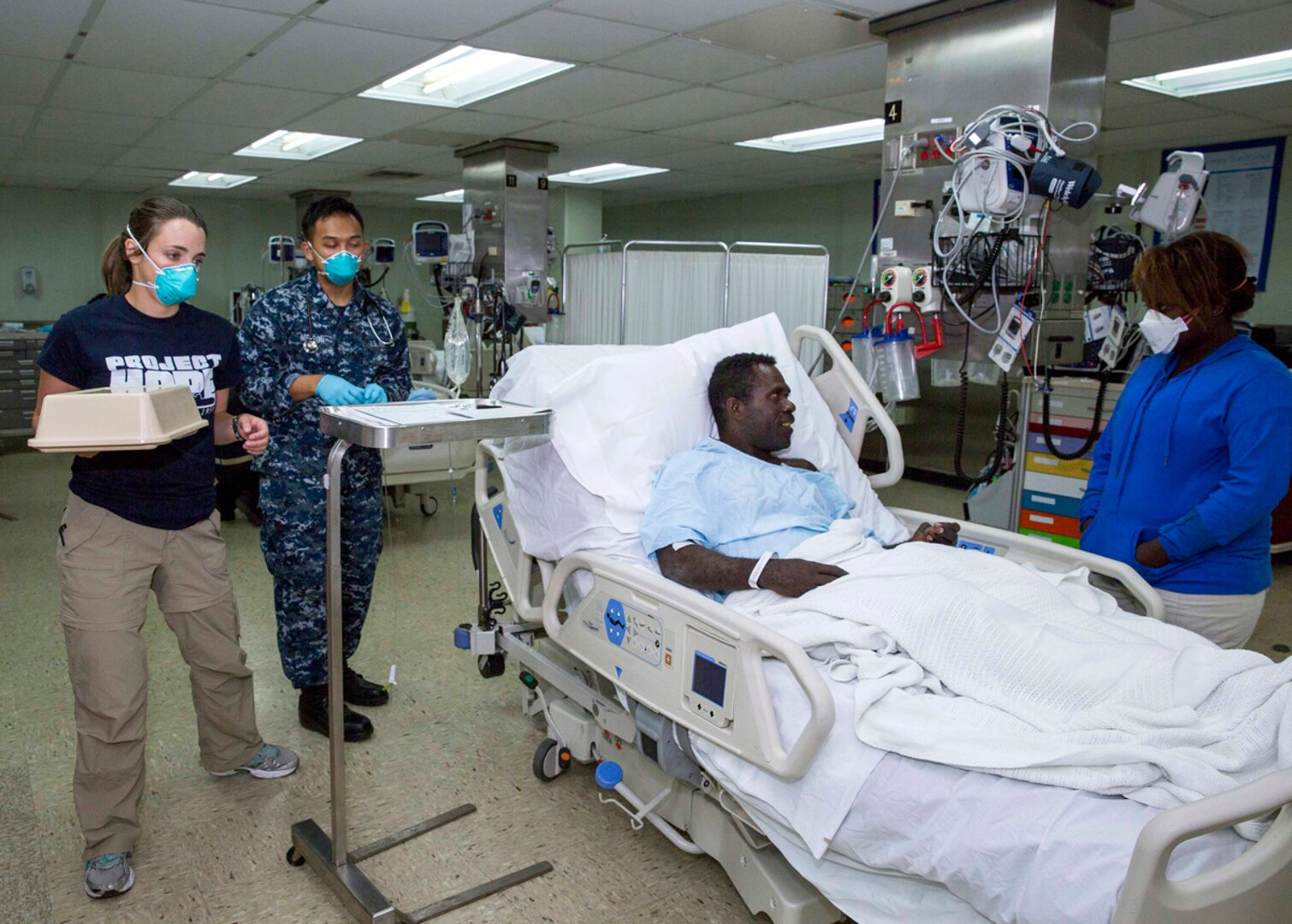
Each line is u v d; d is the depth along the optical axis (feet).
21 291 26.84
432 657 9.71
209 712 6.75
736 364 6.86
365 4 9.96
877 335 9.68
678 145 19.43
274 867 6.20
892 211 10.90
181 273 5.51
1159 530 6.18
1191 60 12.06
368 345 7.73
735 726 4.77
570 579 6.56
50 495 17.21
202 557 6.22
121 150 19.69
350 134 18.16
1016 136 8.29
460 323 7.25
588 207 28.86
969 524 7.02
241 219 30.25
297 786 7.19
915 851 4.32
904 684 4.74
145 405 4.90
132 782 5.86
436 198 30.40
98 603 5.61
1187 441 6.01
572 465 6.28
